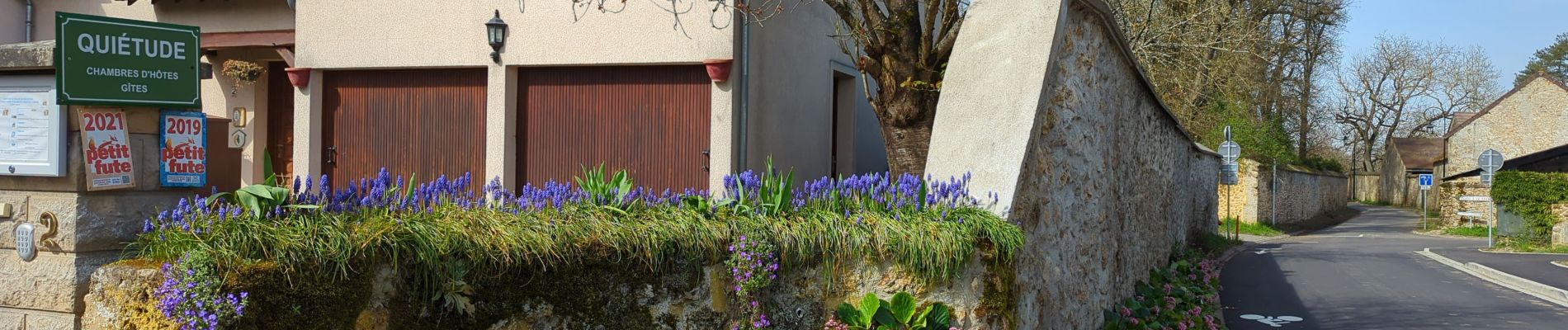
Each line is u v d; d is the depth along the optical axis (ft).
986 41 18.39
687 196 16.07
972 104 17.92
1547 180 75.97
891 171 27.20
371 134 35.58
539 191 15.01
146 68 12.99
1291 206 127.24
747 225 15.31
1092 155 23.22
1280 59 113.50
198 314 10.88
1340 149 229.45
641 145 32.99
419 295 12.81
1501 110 160.76
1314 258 62.13
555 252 13.67
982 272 15.71
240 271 11.23
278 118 42.63
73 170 12.67
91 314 12.03
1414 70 196.03
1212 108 106.93
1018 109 17.44
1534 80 158.30
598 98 33.50
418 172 35.06
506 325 13.44
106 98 12.59
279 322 11.41
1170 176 43.37
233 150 15.47
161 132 13.34
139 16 41.42
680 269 14.78
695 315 14.79
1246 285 45.27
